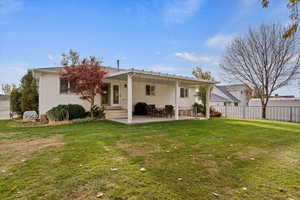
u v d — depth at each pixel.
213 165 3.11
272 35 12.51
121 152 3.82
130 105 8.58
